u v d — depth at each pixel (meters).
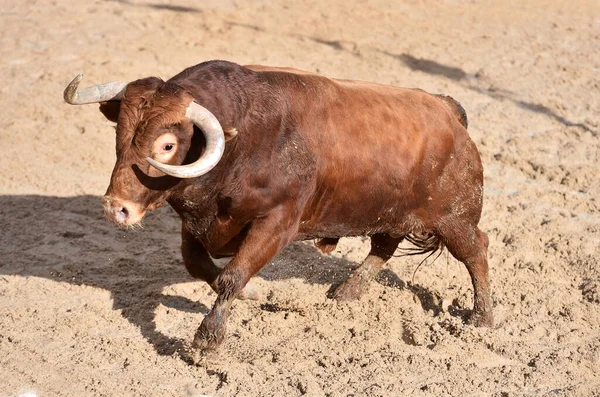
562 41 30.81
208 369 12.59
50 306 14.45
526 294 15.45
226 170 12.02
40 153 20.88
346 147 12.95
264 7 33.03
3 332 13.55
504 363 13.28
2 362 12.70
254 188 12.21
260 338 13.67
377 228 13.92
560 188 20.25
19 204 18.30
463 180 14.07
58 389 12.09
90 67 26.12
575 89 26.34
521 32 31.66
